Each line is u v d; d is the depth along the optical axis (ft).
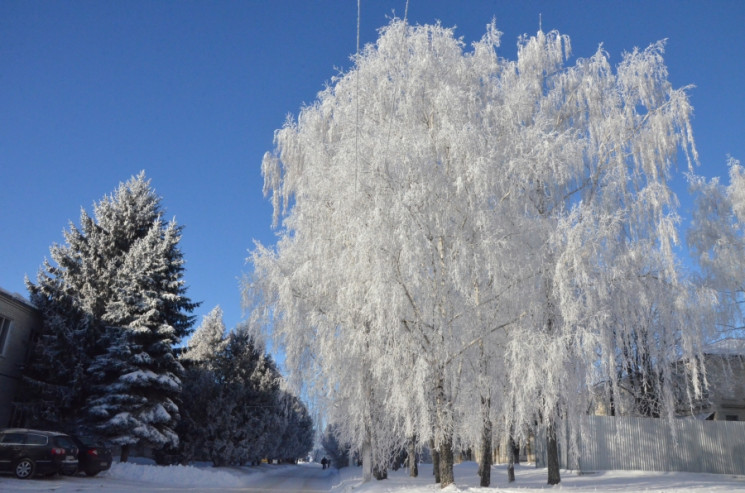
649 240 58.54
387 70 55.67
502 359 44.45
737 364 84.99
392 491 47.16
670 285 55.01
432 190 43.19
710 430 78.48
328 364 54.29
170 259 101.81
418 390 39.99
